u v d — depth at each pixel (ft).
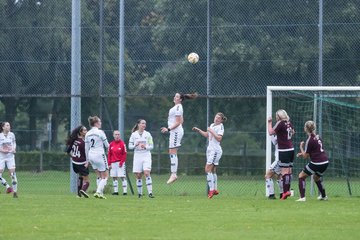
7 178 253.03
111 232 107.34
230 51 196.34
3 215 128.06
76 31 198.70
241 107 253.65
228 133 268.62
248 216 128.26
